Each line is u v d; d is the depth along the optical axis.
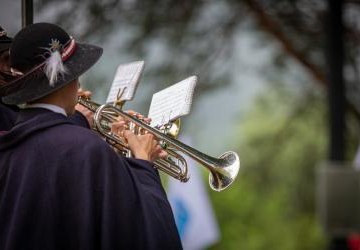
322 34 24.80
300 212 32.88
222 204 42.38
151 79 24.06
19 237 6.06
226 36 25.55
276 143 30.09
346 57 24.05
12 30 8.41
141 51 23.14
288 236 38.81
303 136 29.67
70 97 6.44
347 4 23.58
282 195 33.91
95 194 6.08
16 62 6.34
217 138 39.59
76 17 16.64
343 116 18.39
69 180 6.11
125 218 6.07
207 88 25.22
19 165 6.25
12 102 6.30
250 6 24.81
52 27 6.38
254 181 31.25
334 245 17.33
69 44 6.38
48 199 6.09
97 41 19.02
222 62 25.56
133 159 6.53
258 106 35.41
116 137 6.94
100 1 18.41
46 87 6.25
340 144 18.27
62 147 6.18
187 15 24.42
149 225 6.09
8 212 6.19
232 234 41.84
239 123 39.84
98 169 6.13
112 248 5.99
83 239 6.00
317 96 28.09
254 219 41.84
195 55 25.03
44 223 6.07
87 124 7.53
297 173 30.47
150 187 6.37
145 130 7.05
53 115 6.34
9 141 6.34
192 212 19.08
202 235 19.06
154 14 23.41
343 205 17.11
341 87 18.53
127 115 7.00
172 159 7.28
